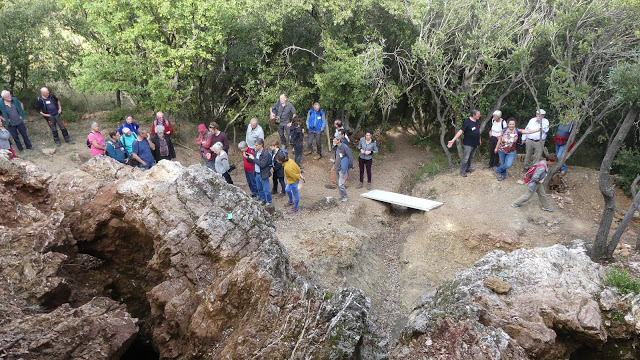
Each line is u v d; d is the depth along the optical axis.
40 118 15.93
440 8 14.67
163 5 13.23
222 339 5.29
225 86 17.42
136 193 6.76
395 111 19.55
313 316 4.98
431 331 6.62
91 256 7.06
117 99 17.59
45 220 6.39
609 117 13.83
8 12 14.70
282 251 6.24
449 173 14.68
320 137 15.25
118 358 5.34
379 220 12.39
